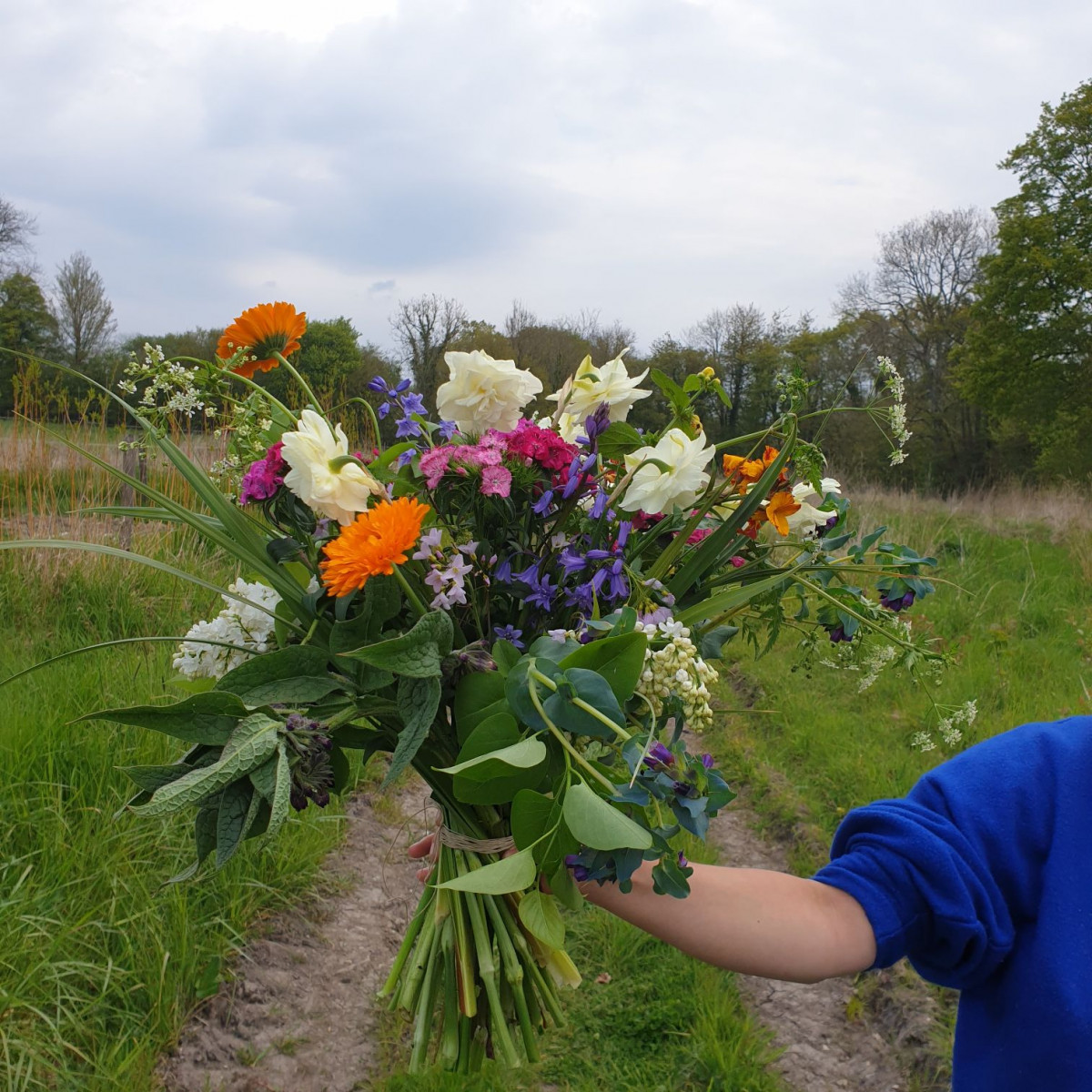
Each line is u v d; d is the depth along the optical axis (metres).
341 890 3.22
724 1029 2.67
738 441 1.40
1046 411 26.27
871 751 4.18
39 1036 2.21
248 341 1.37
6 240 25.23
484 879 0.95
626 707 1.08
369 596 1.12
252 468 1.23
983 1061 0.93
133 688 3.53
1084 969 0.88
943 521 11.18
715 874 1.03
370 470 1.24
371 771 4.04
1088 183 25.50
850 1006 2.78
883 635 1.53
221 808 1.00
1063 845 0.93
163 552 4.84
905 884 0.95
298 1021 2.60
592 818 0.91
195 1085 2.33
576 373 1.45
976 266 30.25
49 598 4.39
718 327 24.58
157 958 2.50
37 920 2.38
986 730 4.25
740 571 1.49
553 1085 2.51
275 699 1.11
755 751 4.45
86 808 2.74
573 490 1.17
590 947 3.05
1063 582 7.47
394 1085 2.41
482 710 1.10
